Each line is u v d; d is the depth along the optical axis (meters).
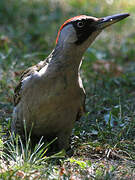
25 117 9.77
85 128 11.15
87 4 23.94
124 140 10.42
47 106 9.32
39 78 9.29
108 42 19.62
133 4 25.33
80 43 9.32
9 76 13.83
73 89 9.35
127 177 8.36
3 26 20.05
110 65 16.16
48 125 9.72
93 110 12.41
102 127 11.34
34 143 10.36
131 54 18.27
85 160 9.31
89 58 16.47
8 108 12.20
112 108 12.06
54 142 10.45
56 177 7.95
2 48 17.02
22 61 15.44
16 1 22.64
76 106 9.66
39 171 8.09
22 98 9.67
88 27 9.36
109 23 9.46
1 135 10.39
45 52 17.16
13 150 9.62
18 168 7.96
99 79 14.92
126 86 14.92
